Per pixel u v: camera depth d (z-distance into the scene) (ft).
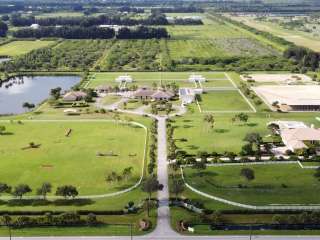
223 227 649.61
